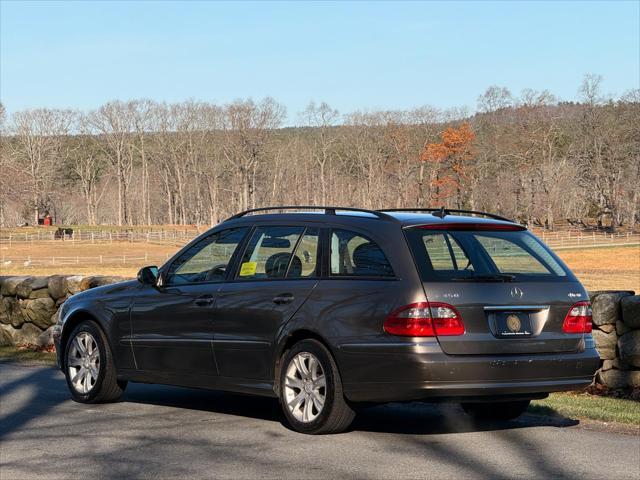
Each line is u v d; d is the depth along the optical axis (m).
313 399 7.16
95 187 156.25
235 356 7.73
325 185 145.38
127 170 155.75
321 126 144.25
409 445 6.79
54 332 9.45
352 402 7.06
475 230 7.25
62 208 160.88
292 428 7.50
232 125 137.38
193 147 147.00
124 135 149.88
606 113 130.38
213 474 5.98
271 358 7.43
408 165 137.50
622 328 9.45
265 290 7.59
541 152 130.50
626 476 5.84
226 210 149.88
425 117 141.00
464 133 132.88
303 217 7.74
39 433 7.45
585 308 7.19
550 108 132.62
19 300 13.95
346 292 7.05
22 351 13.28
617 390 9.43
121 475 6.00
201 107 148.00
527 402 7.75
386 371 6.70
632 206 128.00
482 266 7.00
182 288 8.28
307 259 7.47
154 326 8.42
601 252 80.12
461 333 6.68
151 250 89.69
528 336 6.90
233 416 8.16
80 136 155.50
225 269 8.07
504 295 6.85
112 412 8.44
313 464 6.20
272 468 6.11
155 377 8.48
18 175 113.00
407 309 6.67
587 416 7.99
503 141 133.25
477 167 134.38
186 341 8.11
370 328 6.82
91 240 103.69
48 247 94.00
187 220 157.25
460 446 6.75
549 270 7.20
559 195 127.38
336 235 7.39
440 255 6.94
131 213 161.75
